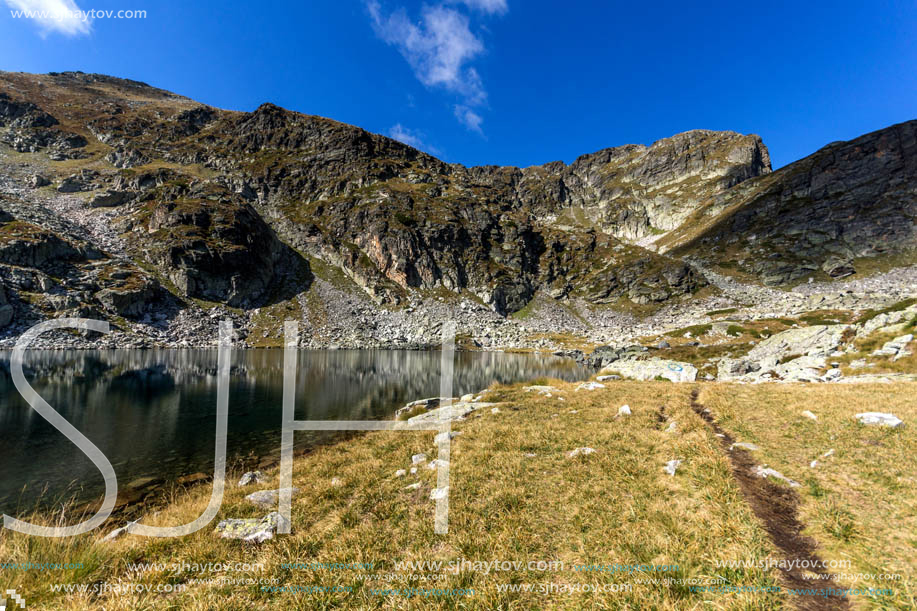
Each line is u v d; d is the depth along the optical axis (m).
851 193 178.50
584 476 10.22
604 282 166.38
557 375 56.91
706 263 180.88
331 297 129.75
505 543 7.26
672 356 60.59
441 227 168.00
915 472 8.55
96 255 100.81
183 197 133.50
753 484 9.09
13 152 162.62
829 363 33.66
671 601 5.30
